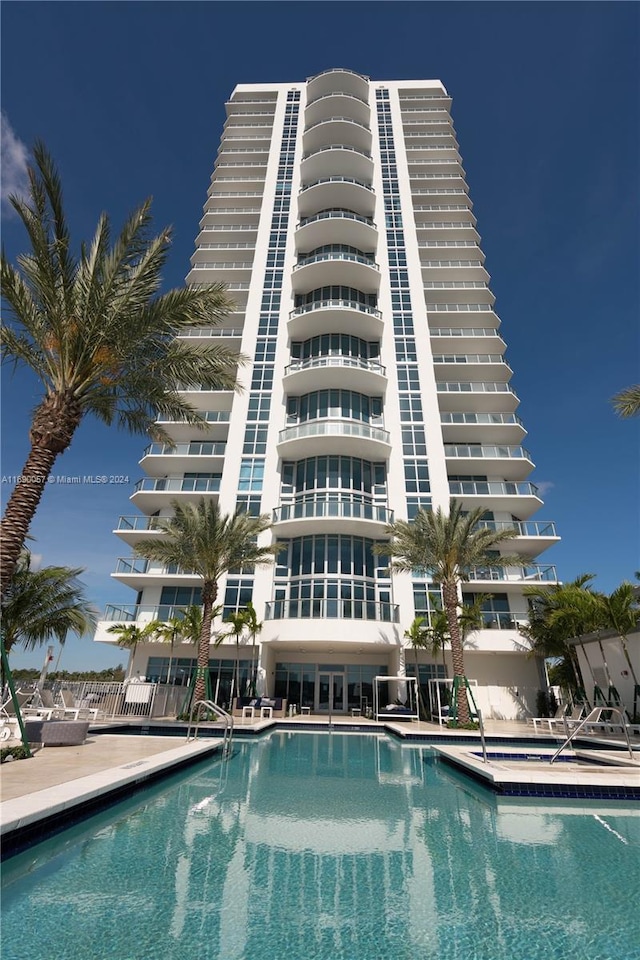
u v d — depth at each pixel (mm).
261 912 4000
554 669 26891
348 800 8172
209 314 11742
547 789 8398
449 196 42156
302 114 44844
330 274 34031
